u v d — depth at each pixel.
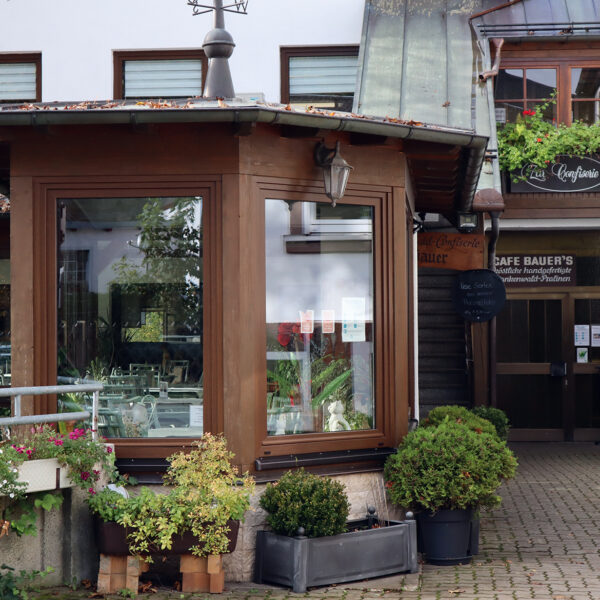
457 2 13.80
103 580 6.17
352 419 7.32
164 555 6.30
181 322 6.82
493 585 6.45
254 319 6.81
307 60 12.87
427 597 6.13
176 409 6.81
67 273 6.88
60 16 12.74
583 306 14.80
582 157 13.11
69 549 6.35
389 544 6.73
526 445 14.54
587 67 13.60
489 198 11.67
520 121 13.41
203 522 6.18
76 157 6.79
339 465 7.18
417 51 13.10
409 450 6.99
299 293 7.07
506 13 13.58
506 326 14.87
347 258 7.28
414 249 10.98
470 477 6.89
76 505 6.37
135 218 6.85
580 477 11.52
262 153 6.85
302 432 7.08
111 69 12.66
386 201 7.44
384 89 12.58
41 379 6.78
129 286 6.87
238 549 6.62
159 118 6.11
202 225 6.79
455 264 12.27
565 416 14.80
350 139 7.17
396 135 6.73
